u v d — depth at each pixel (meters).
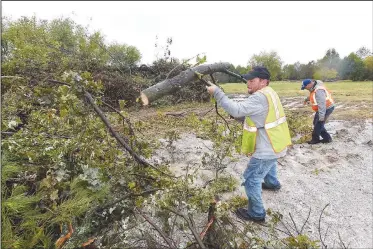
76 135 3.15
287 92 15.88
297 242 2.85
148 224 2.97
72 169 2.98
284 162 5.50
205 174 4.70
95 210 2.67
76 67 7.19
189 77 3.12
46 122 3.51
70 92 2.86
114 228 2.60
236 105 3.17
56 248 2.26
